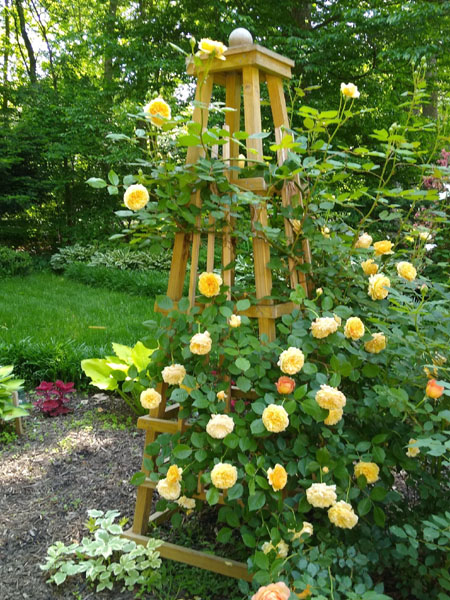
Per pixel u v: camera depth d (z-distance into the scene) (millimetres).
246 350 1698
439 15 7785
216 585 1906
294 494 1970
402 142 1977
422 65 2115
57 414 3533
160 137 1944
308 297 2102
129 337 5035
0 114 12625
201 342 1681
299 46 8477
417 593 1691
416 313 1778
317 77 8734
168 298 1851
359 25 8062
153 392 1938
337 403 1587
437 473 1914
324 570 1522
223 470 1576
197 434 1724
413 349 1792
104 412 3584
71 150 11656
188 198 1832
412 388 1869
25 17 15414
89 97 12062
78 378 3988
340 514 1571
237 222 1977
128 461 2877
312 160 1841
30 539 2217
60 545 2068
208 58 1761
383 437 1699
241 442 1657
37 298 7543
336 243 1990
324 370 1905
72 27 15438
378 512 1647
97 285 9070
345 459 1687
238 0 9773
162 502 1939
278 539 1554
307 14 9414
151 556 1985
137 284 8312
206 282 1773
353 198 2100
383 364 1937
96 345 4637
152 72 10562
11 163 11867
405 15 7742
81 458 2920
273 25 9516
